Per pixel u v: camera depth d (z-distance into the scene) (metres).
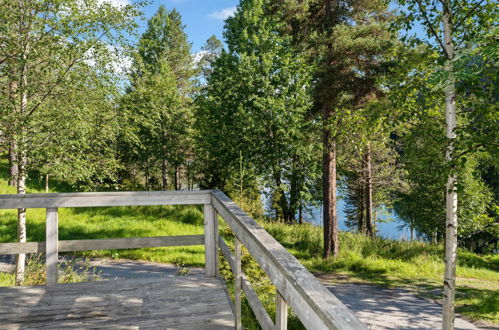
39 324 2.80
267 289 7.61
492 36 5.10
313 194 23.95
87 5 8.72
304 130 15.17
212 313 3.00
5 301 3.22
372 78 11.80
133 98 10.18
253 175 20.30
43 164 8.68
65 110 8.72
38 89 8.70
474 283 13.25
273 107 18.31
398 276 13.76
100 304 3.17
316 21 14.09
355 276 13.59
